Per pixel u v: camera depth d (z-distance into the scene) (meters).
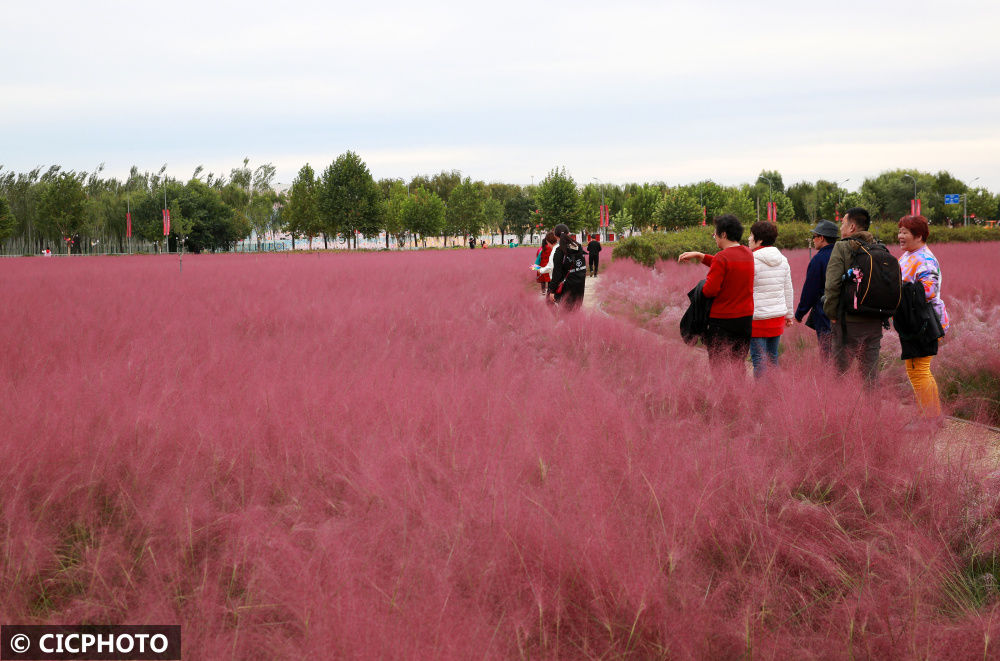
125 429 3.79
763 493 3.17
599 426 3.93
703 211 100.19
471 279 19.69
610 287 17.97
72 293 15.95
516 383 5.21
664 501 3.02
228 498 3.28
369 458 3.49
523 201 114.44
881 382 5.54
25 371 5.95
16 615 2.45
